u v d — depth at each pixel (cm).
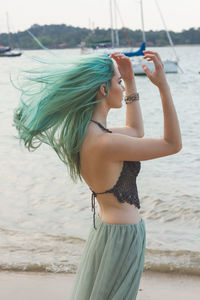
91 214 536
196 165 786
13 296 336
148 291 344
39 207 558
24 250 416
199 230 487
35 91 210
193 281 360
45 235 457
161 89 196
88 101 201
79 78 198
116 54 224
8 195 607
